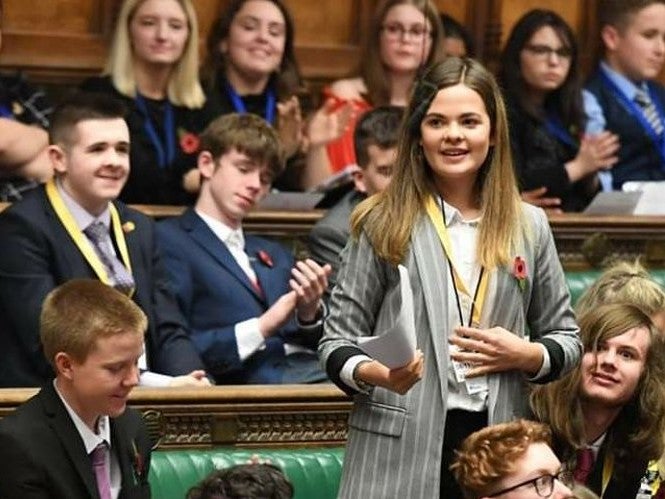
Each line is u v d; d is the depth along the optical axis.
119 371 6.59
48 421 6.63
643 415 7.37
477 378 6.61
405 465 6.55
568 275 10.59
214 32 11.54
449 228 6.69
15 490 6.53
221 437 7.95
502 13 13.52
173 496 7.67
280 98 11.66
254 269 9.54
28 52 12.11
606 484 7.41
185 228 9.45
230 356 9.14
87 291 6.64
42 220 8.64
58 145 8.73
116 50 10.98
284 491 5.98
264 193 9.55
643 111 12.73
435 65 6.73
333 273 9.69
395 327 6.14
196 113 11.10
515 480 6.10
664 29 12.77
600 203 11.34
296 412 8.04
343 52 13.09
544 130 12.05
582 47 13.61
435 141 6.62
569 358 6.65
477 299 6.61
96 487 6.65
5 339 8.59
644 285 7.68
